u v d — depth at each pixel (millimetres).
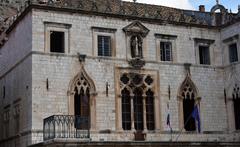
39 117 39281
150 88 44625
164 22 46594
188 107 46656
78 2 44500
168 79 45625
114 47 43719
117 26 44312
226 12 49375
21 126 41688
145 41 45312
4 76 48844
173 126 44812
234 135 46781
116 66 43438
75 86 41469
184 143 40469
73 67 41562
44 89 39969
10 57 47031
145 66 44750
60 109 40281
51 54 40844
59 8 41875
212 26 49031
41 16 41062
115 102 42719
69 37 41969
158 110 44438
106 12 43906
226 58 48531
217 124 47094
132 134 42719
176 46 46844
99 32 43406
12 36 46812
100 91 42312
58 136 36375
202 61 48375
